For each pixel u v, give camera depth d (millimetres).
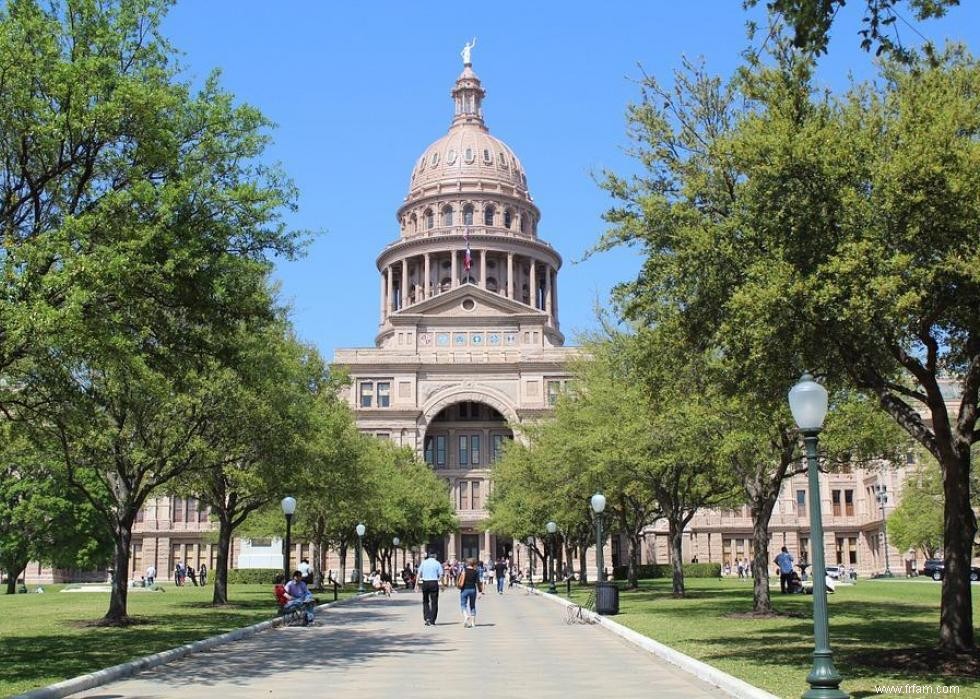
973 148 16891
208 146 23078
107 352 20094
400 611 41812
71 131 20172
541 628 30938
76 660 20062
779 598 42906
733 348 19391
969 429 18953
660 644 22438
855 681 15750
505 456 81500
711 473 44406
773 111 19141
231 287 23250
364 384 118625
